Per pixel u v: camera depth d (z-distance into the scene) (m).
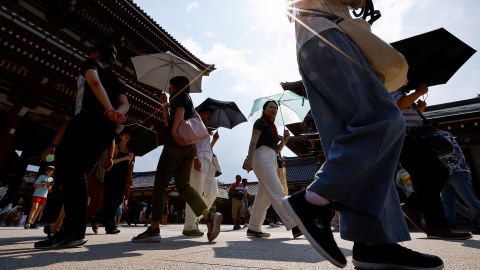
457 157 3.35
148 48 14.51
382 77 1.11
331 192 0.88
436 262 1.04
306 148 19.89
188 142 2.55
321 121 1.10
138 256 1.53
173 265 1.24
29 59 8.11
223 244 2.37
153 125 12.98
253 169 3.33
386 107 0.93
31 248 1.91
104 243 2.34
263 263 1.32
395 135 0.90
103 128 2.12
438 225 2.77
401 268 1.04
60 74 8.87
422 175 2.82
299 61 1.17
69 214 1.98
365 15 1.43
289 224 3.07
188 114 2.74
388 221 1.07
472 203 3.22
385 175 0.90
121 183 3.97
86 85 2.16
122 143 4.04
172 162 2.58
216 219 2.55
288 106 5.07
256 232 3.50
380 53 1.08
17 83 8.69
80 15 11.51
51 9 10.81
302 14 1.21
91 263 1.28
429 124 2.93
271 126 3.37
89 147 2.05
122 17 12.46
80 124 2.05
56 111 9.97
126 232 4.22
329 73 1.03
